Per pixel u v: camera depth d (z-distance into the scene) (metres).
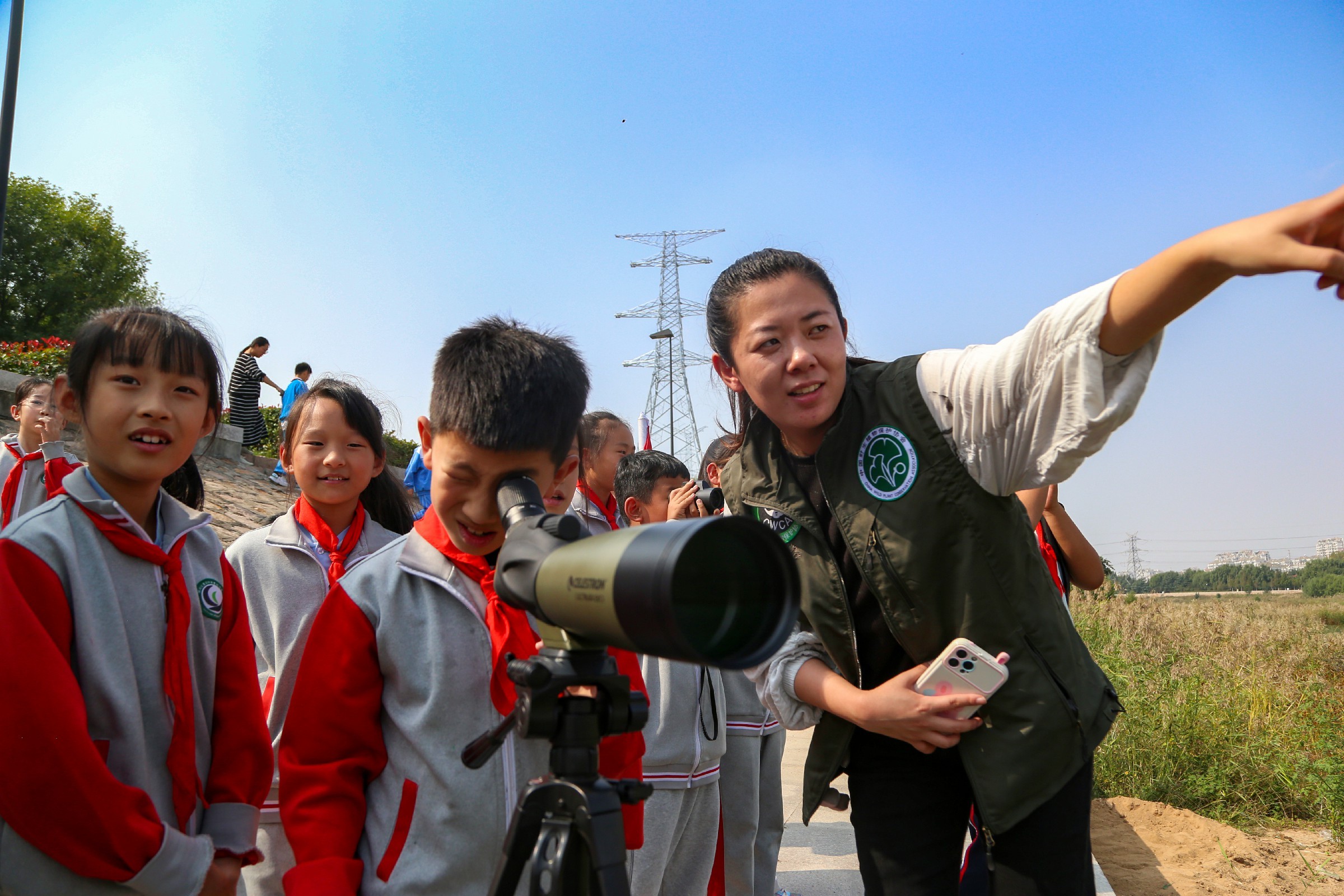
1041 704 1.84
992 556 1.86
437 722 1.71
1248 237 1.21
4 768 1.51
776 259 1.95
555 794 1.19
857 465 1.93
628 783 1.21
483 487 1.57
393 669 1.75
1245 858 4.31
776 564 1.08
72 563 1.71
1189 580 41.31
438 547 1.83
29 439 4.46
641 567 0.97
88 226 28.80
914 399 1.87
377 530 3.37
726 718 3.14
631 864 2.30
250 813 1.90
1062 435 1.61
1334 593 22.84
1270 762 5.38
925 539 1.86
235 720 1.95
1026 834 1.86
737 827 3.23
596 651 1.22
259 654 3.02
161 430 1.83
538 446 1.55
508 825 1.67
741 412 2.20
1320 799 4.96
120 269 29.59
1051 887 1.84
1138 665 6.10
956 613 1.88
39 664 1.55
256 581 3.06
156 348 1.83
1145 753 5.35
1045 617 1.90
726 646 1.03
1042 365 1.59
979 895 2.44
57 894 1.58
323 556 3.13
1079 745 1.87
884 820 2.03
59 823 1.53
